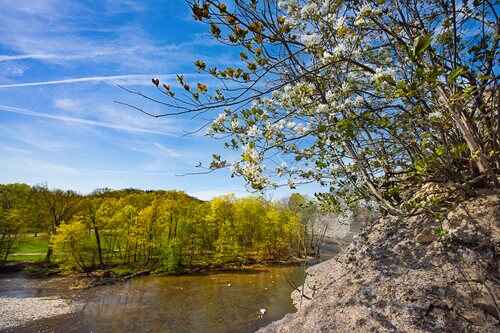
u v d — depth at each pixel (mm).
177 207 54938
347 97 4996
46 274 45531
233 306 28938
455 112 4668
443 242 6113
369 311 6125
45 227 58344
